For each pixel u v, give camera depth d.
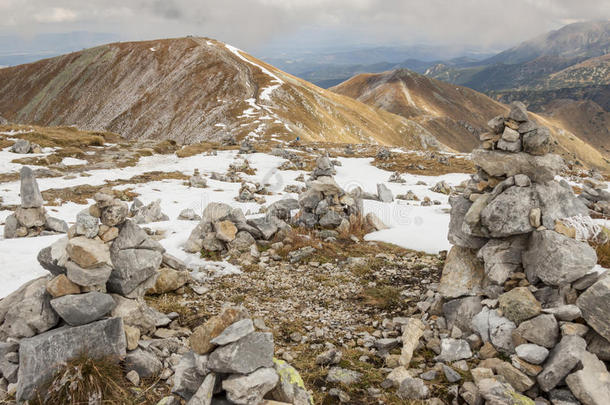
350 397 4.72
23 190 14.57
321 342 6.21
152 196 26.83
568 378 4.23
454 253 7.05
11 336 4.90
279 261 10.55
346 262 10.34
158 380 5.09
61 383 4.46
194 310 7.46
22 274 9.24
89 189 28.88
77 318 4.88
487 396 4.22
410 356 5.39
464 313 6.14
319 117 136.88
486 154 6.31
